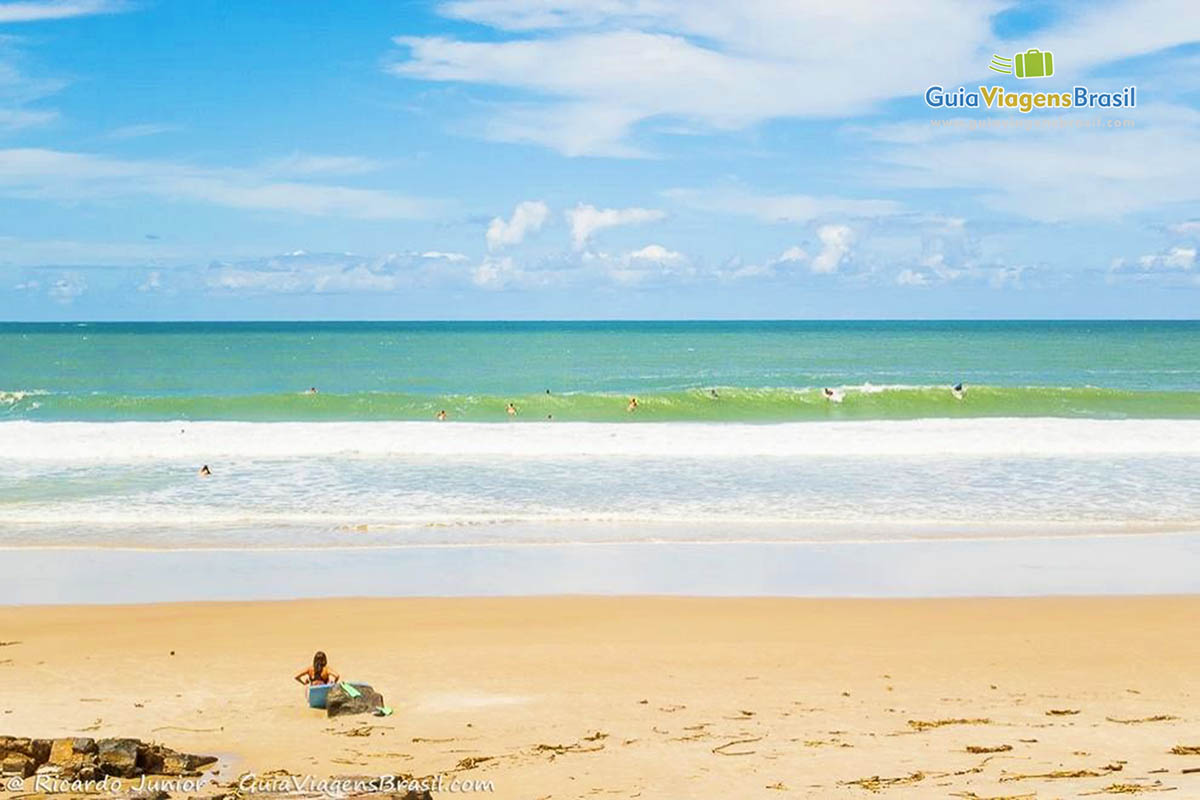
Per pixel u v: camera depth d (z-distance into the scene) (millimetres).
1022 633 12914
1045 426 31641
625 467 25734
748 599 14594
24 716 9812
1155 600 14516
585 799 7750
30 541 18234
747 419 37656
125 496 22094
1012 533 18953
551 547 17938
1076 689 10719
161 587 15367
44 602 14508
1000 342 106562
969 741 9055
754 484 23547
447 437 29484
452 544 18188
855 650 12195
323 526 19484
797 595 14914
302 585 15523
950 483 23672
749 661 11758
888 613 13875
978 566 16641
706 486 23297
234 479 24109
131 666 11594
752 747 8930
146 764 8297
